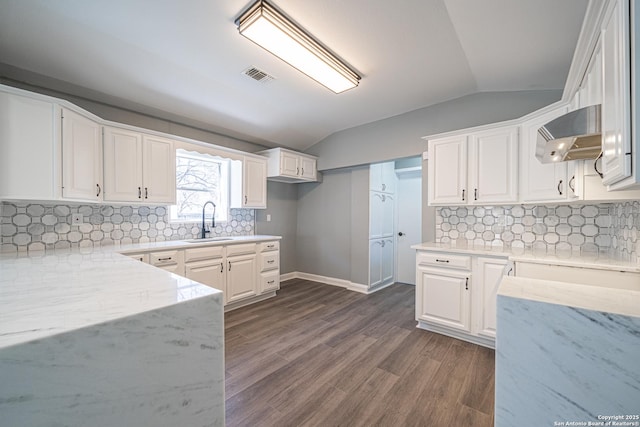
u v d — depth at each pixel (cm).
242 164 359
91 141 221
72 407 57
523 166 223
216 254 295
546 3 147
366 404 157
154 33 193
